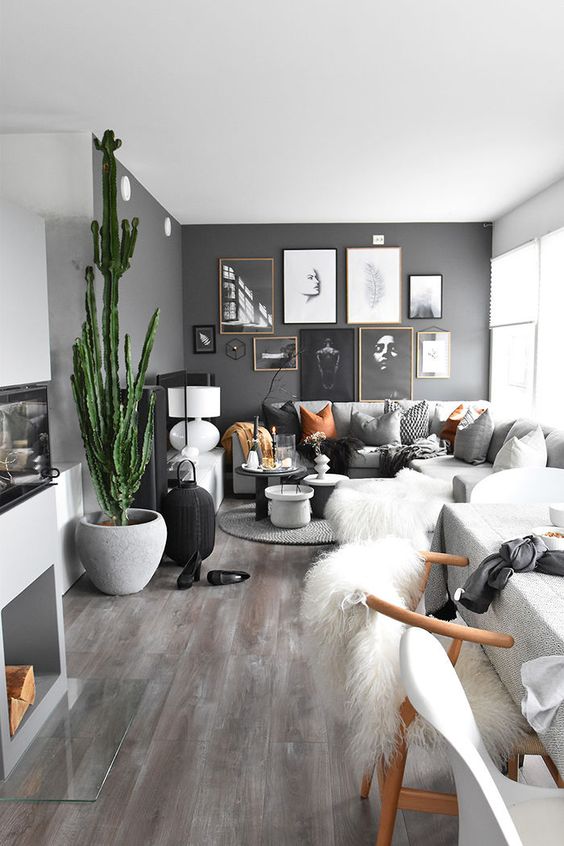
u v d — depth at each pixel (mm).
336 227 7781
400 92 3883
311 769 2330
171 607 3883
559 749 1266
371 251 7789
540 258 6336
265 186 6051
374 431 7191
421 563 2197
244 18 3000
